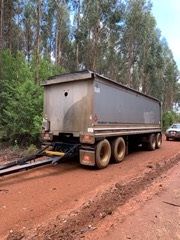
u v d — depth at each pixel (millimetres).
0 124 16812
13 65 21562
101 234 4750
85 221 5266
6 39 29875
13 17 29922
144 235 4773
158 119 18688
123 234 4781
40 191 7250
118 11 33344
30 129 15336
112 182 8375
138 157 14078
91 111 10172
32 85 16188
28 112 15453
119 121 12289
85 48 38281
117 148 12078
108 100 11242
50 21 34969
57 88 11336
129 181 8477
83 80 10453
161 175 9883
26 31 36938
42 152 10680
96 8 32906
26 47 37250
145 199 6844
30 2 31844
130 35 41875
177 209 6188
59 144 11172
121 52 44031
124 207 6188
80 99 10523
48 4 30531
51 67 23297
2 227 4953
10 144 15797
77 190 7426
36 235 4570
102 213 5699
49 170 10008
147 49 46406
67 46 42250
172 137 26188
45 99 11758
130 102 13586
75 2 34406
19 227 4930
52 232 4699
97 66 38625
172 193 7461
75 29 37438
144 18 41562
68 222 5137
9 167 8719
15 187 7578
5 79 20469
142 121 15445
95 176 9242
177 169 11289
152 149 17484
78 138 10977
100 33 35531
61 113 11148
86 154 10367
